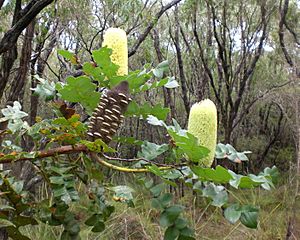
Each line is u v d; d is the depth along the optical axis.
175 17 6.59
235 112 6.65
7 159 0.97
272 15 7.16
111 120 0.91
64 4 4.55
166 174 0.97
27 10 2.10
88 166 0.99
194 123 1.01
